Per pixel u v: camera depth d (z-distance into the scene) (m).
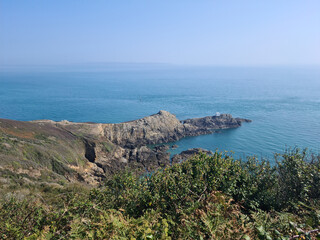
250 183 6.94
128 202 5.69
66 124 64.62
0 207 5.66
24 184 25.59
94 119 117.94
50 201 6.66
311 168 7.12
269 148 64.75
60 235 4.04
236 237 3.39
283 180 7.03
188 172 6.35
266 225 4.07
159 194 5.64
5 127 49.69
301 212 5.59
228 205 4.45
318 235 3.17
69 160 48.47
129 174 6.60
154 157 59.50
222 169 6.48
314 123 93.19
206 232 3.62
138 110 139.75
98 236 3.50
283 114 115.19
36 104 159.00
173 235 3.96
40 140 50.19
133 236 3.46
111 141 68.12
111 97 194.50
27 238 3.85
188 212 4.60
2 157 34.69
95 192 6.14
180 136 78.44
